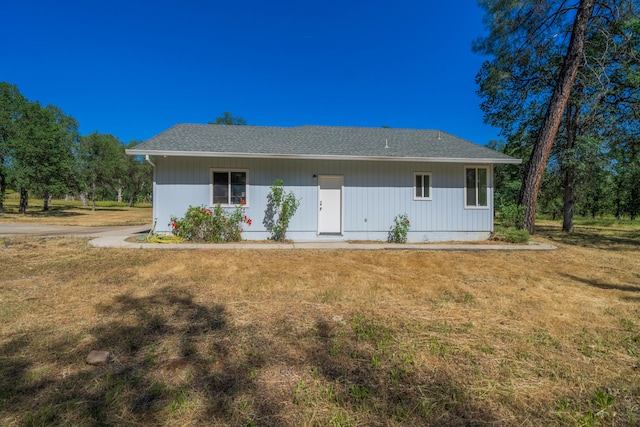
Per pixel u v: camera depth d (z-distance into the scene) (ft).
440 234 34.17
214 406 6.70
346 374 8.02
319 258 23.54
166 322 11.02
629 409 6.91
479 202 34.73
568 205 49.14
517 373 8.21
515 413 6.72
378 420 6.40
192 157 31.04
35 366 8.09
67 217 70.64
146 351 8.97
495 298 14.52
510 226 36.01
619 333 10.78
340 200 33.86
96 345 9.24
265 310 12.40
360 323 11.28
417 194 34.04
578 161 41.06
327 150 32.94
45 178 76.69
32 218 64.34
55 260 20.98
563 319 11.98
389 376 7.97
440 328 10.98
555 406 6.98
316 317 11.79
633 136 42.09
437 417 6.53
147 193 149.59
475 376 8.04
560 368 8.49
